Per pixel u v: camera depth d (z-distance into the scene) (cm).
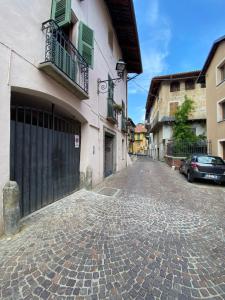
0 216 327
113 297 210
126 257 282
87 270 251
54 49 452
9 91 344
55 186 534
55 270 250
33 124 450
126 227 381
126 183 862
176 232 367
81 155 711
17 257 273
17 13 363
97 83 830
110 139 1181
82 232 353
